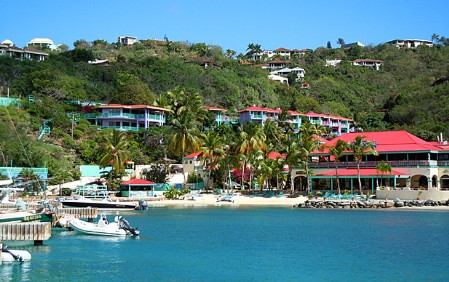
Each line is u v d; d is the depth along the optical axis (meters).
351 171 92.94
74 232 52.41
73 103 131.12
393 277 32.38
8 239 42.28
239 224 60.31
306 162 92.81
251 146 100.19
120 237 49.47
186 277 32.66
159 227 57.47
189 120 109.94
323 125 160.00
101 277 32.59
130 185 92.44
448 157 93.12
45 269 34.75
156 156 115.81
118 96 136.62
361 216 69.00
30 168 86.00
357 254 40.16
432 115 155.25
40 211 55.25
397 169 90.06
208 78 171.50
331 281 31.55
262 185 103.00
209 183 109.31
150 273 33.78
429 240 46.66
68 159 104.69
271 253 40.94
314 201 83.50
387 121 169.50
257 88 179.50
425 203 80.06
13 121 107.31
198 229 55.75
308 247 43.72
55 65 146.88
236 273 33.78
